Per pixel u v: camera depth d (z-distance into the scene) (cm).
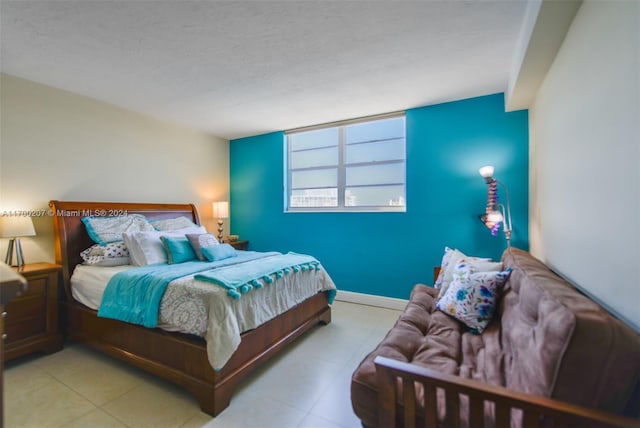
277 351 223
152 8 164
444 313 200
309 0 158
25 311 229
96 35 190
